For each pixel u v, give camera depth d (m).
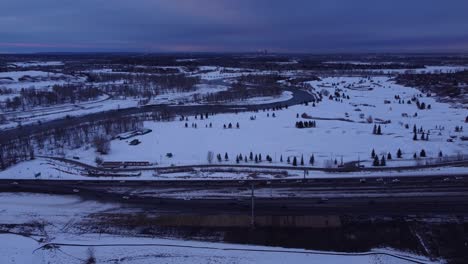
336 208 76.50
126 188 89.44
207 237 68.00
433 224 69.69
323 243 65.69
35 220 74.88
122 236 68.88
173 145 126.12
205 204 79.94
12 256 63.34
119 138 135.50
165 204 80.44
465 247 63.41
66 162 110.69
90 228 71.62
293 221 72.12
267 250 63.91
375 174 93.94
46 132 143.25
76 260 62.25
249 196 83.25
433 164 99.44
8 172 100.75
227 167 103.06
